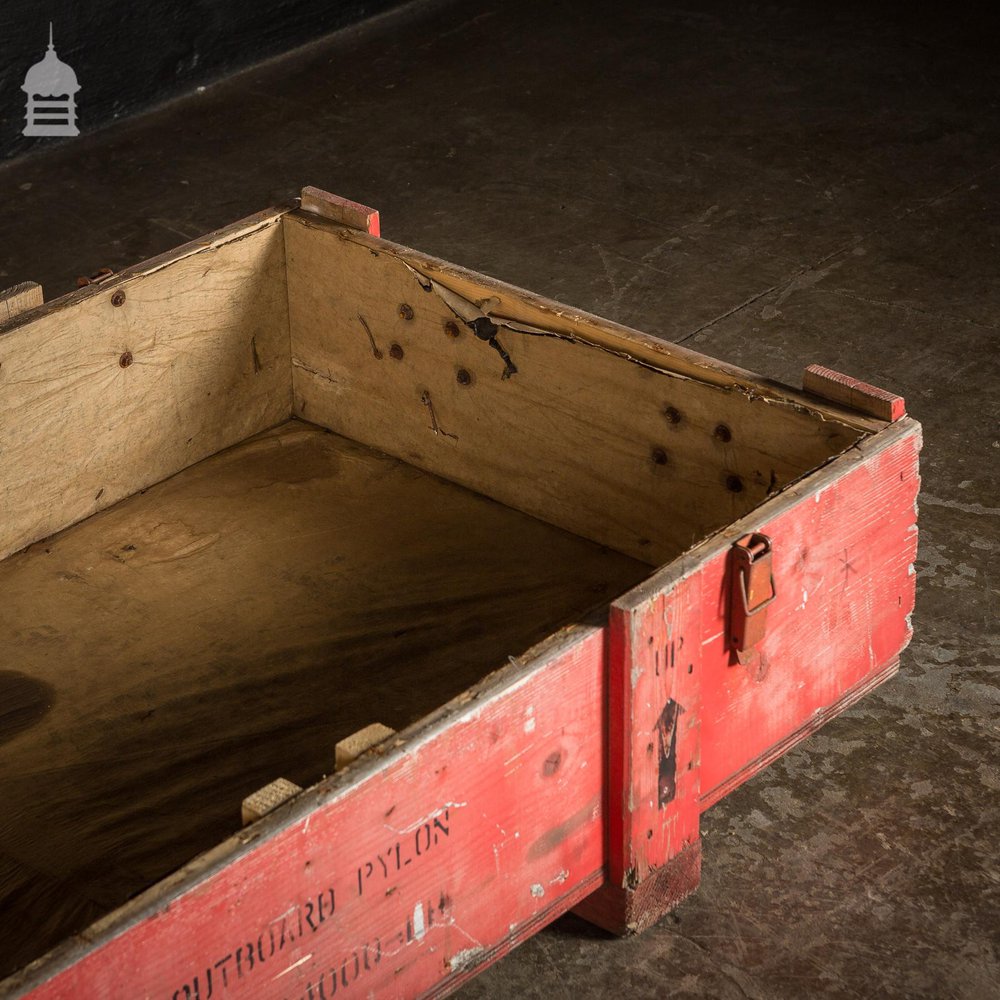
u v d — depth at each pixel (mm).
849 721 3250
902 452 2834
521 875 2521
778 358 4590
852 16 6859
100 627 3412
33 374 3461
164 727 3145
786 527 2650
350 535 3658
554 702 2434
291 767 3021
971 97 6137
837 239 5223
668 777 2648
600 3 7117
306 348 3916
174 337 3701
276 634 3379
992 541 3768
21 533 3607
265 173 5879
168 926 2027
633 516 3455
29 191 5824
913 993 2658
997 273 4984
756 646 2707
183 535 3668
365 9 7047
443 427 3744
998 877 2881
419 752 2250
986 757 3152
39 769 3049
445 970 2463
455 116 6211
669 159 5797
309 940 2217
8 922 2703
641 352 3234
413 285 3592
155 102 6441
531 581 3482
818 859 2930
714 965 2721
